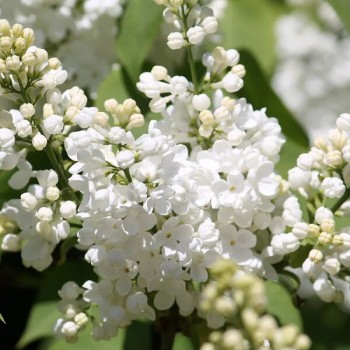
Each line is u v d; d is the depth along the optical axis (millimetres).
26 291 1163
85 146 954
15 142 982
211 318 970
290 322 1030
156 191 954
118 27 1108
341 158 984
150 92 1001
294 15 1464
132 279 984
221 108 997
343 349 1262
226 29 1214
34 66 976
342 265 1001
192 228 968
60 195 991
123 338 1079
